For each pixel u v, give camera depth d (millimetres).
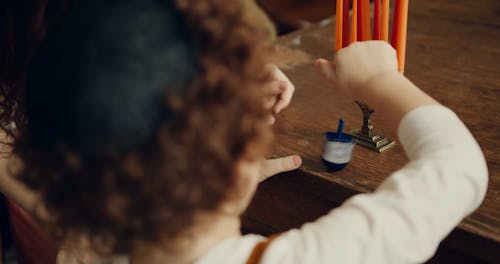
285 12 3197
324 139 1066
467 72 1407
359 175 989
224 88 551
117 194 558
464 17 1813
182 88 537
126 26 542
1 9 848
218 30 559
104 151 544
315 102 1255
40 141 579
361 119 1174
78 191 577
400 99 726
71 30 561
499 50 1556
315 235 645
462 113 1195
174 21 551
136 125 533
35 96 570
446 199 637
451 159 653
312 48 1590
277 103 888
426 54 1527
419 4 1949
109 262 725
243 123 570
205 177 564
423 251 638
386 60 778
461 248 873
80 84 536
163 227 583
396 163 1021
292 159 1000
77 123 542
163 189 556
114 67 530
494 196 916
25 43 845
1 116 903
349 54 797
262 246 650
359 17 954
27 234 1383
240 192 631
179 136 542
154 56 532
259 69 587
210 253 638
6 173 1008
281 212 1098
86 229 623
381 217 627
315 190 1013
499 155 1033
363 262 615
